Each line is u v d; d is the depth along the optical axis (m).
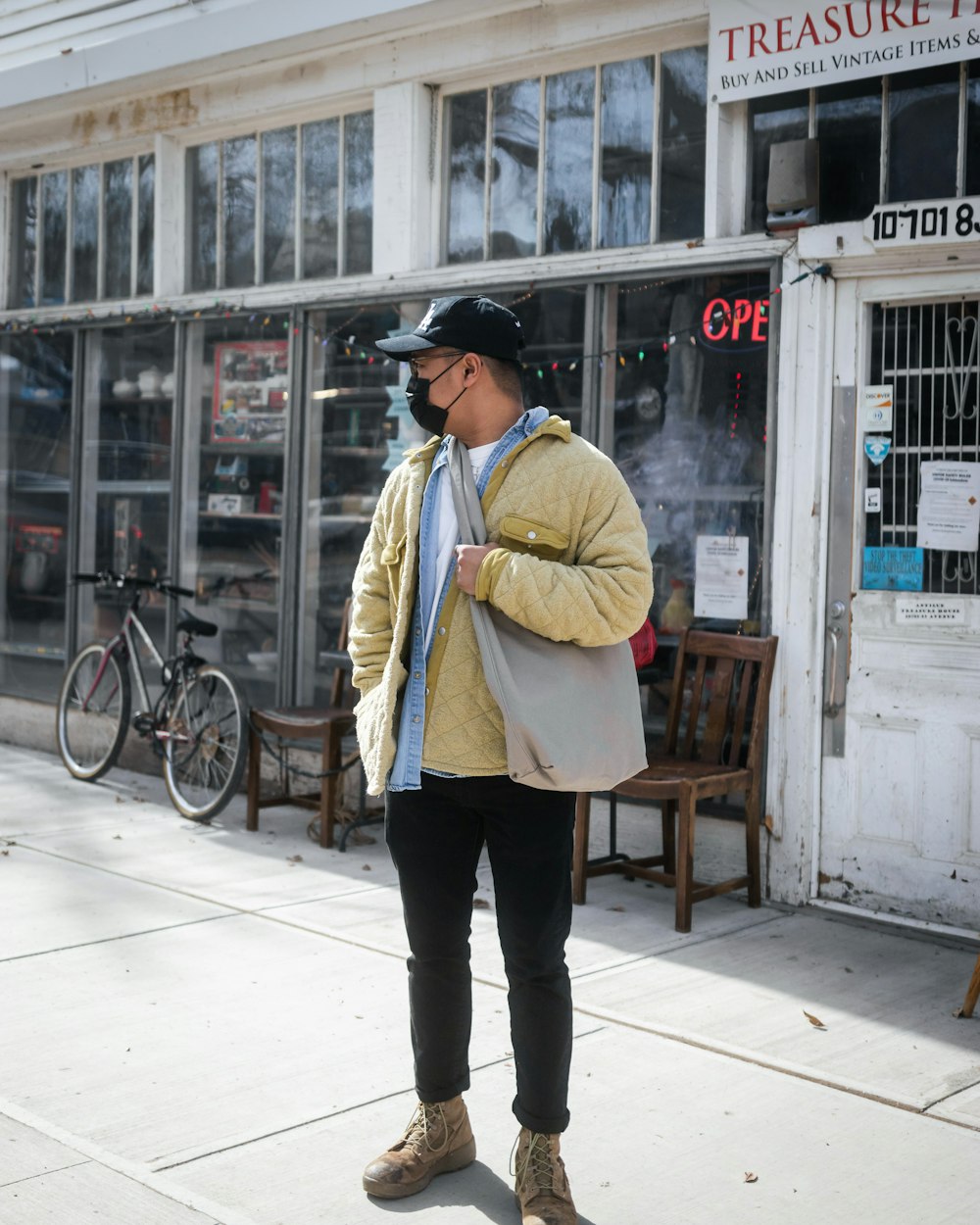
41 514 7.97
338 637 6.48
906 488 4.81
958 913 4.70
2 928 4.50
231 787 6.00
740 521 5.20
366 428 6.36
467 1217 2.68
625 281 5.45
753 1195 2.81
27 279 8.02
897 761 4.82
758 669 5.09
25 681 8.08
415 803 2.68
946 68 4.70
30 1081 3.29
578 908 4.96
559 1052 2.63
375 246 6.27
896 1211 2.75
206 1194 2.75
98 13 7.15
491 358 2.69
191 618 6.42
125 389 7.46
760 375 5.12
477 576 2.50
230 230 6.97
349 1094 3.26
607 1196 2.79
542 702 2.50
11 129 7.73
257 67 6.50
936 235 4.55
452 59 5.90
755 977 4.22
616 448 5.52
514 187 5.89
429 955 2.74
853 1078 3.43
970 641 4.66
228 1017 3.75
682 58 5.34
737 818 5.14
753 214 5.17
